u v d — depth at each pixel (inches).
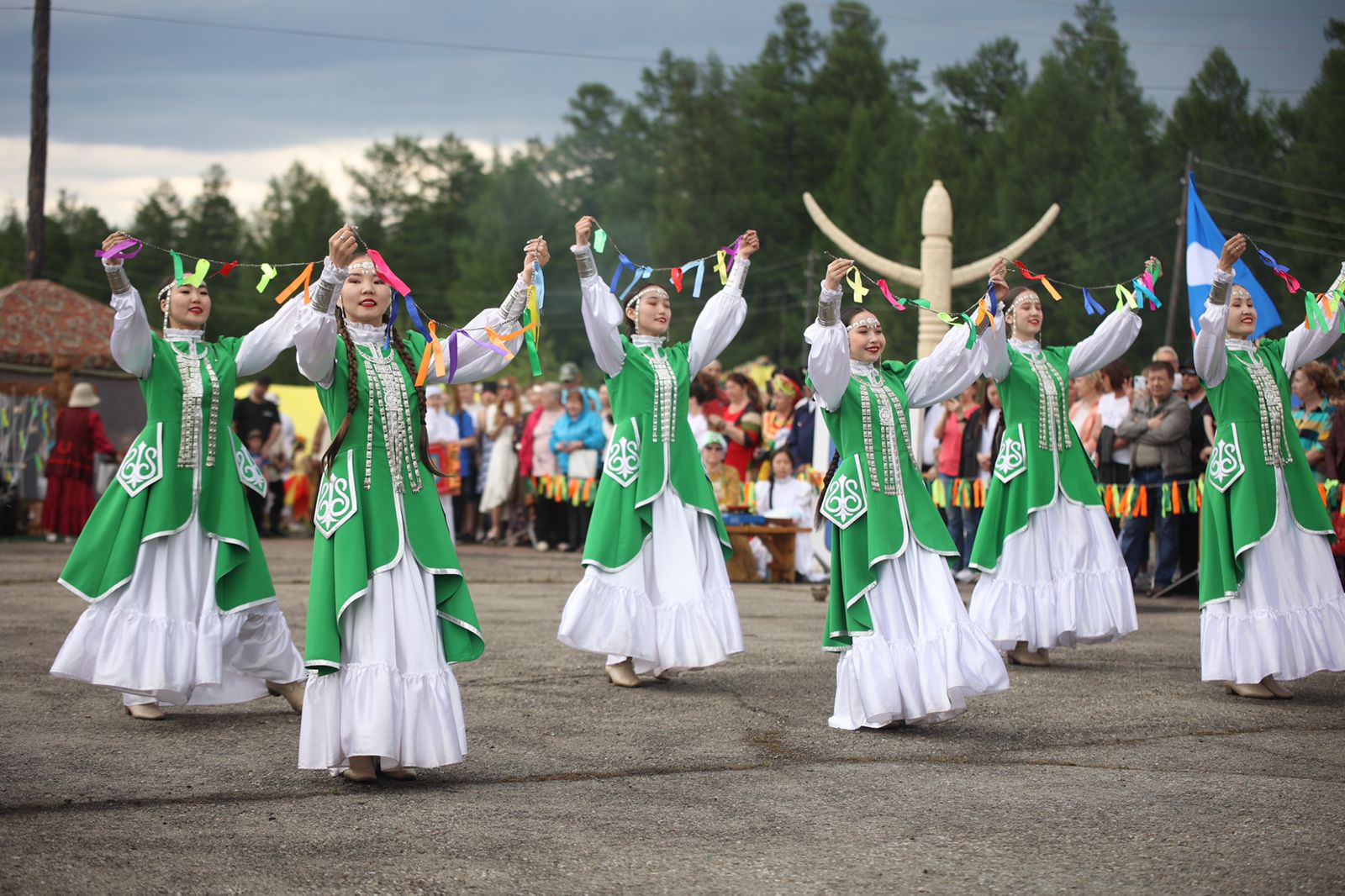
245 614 226.7
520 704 239.8
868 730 219.5
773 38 1995.6
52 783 182.1
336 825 162.9
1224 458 253.9
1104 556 282.0
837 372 218.1
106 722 224.2
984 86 1849.2
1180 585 422.6
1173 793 177.5
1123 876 143.4
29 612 348.5
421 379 185.6
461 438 614.2
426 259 2393.0
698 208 1851.6
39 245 839.1
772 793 179.2
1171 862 148.1
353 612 180.1
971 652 215.5
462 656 185.5
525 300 202.4
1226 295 249.4
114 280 216.7
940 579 221.0
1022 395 282.0
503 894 138.1
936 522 225.8
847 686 220.8
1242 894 137.6
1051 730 220.7
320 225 2458.2
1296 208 1301.7
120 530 220.2
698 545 263.4
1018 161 1533.0
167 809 170.1
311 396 944.9
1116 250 1401.3
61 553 534.6
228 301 2439.7
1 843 152.9
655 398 261.9
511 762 197.0
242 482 230.4
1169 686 260.8
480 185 2471.7
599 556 254.2
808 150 1916.8
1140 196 1409.9
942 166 1558.8
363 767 183.2
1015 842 155.6
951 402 462.3
